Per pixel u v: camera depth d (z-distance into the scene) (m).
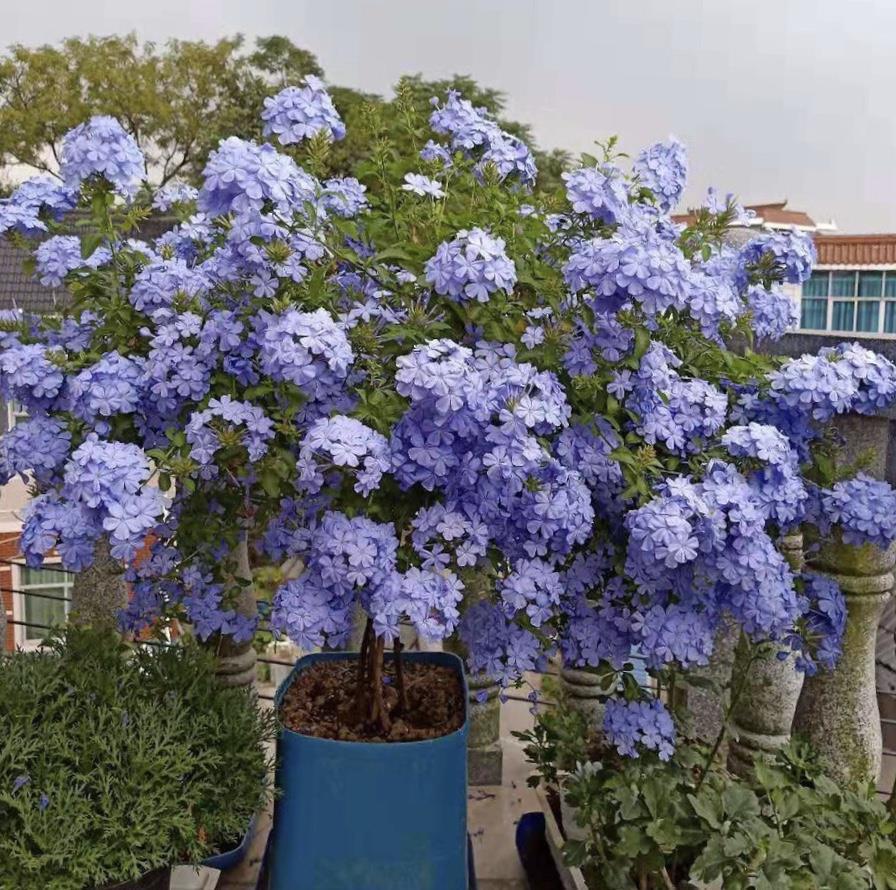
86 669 2.04
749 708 2.53
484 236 1.77
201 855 1.95
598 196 1.93
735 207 2.33
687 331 2.12
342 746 1.94
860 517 2.08
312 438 1.65
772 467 1.91
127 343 2.06
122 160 2.02
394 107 2.57
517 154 2.20
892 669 2.83
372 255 2.04
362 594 1.78
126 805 1.79
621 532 2.02
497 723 2.82
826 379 1.99
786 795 1.87
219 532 2.01
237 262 1.85
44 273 2.08
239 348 1.85
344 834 1.95
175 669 2.14
